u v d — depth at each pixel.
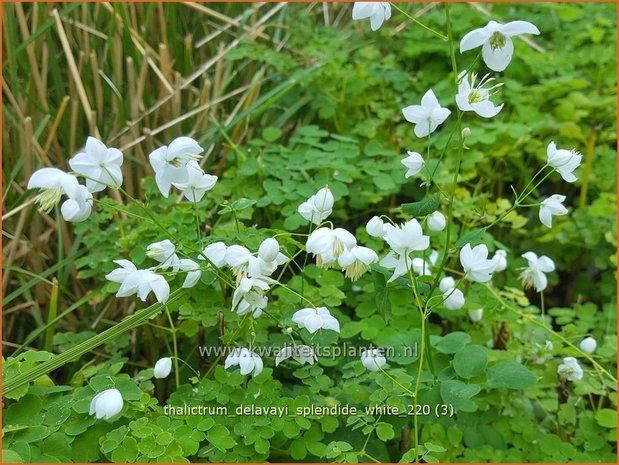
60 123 0.41
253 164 0.38
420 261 0.32
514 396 0.33
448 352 0.29
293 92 0.47
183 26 0.47
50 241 0.39
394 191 0.40
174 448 0.25
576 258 0.45
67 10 0.41
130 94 0.41
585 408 0.36
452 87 0.49
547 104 0.53
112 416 0.24
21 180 0.39
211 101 0.44
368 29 0.54
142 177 0.40
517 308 0.36
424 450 0.25
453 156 0.44
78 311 0.38
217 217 0.38
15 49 0.40
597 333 0.38
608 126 0.51
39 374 0.26
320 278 0.33
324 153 0.39
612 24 0.59
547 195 0.50
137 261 0.31
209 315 0.30
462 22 0.53
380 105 0.48
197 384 0.29
